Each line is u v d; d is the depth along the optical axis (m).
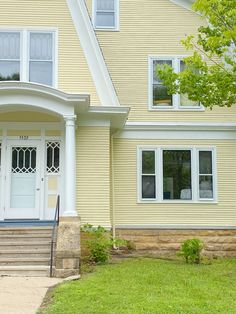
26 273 10.84
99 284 9.43
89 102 13.45
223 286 9.59
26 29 14.50
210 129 16.67
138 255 14.87
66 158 13.09
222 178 16.52
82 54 14.61
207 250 15.90
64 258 10.79
